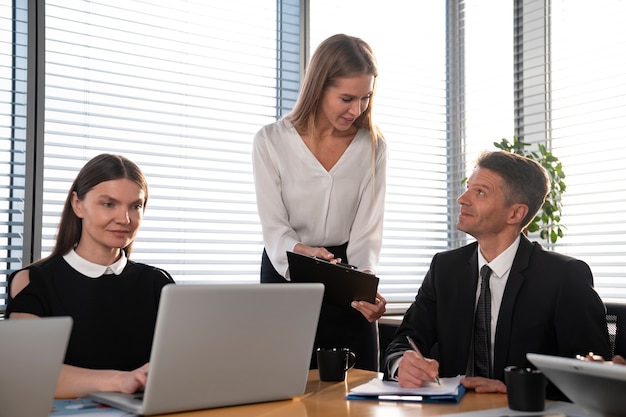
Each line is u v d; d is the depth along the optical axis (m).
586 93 3.82
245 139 3.82
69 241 1.96
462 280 2.12
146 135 3.54
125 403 1.50
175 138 3.62
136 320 1.96
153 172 3.55
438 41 4.57
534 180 2.05
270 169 2.58
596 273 3.75
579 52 3.90
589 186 3.87
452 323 2.10
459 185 4.54
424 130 4.50
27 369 1.31
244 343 1.52
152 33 3.56
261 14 3.90
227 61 3.77
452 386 1.72
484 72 4.41
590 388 1.34
